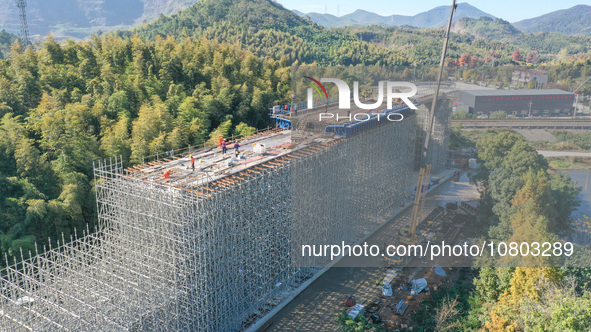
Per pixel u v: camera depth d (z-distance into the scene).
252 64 158.75
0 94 110.38
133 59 137.50
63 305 52.50
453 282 76.75
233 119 131.62
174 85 129.12
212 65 148.88
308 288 76.50
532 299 54.56
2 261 73.88
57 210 79.44
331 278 78.38
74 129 96.62
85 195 87.38
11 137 93.06
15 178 84.94
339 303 72.81
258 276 72.50
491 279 64.75
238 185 63.78
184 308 59.72
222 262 64.31
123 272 61.00
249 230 67.38
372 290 75.25
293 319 69.56
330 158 74.88
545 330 49.25
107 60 135.50
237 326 67.38
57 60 133.75
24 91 114.31
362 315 65.62
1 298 52.84
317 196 77.06
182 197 59.22
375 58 113.12
